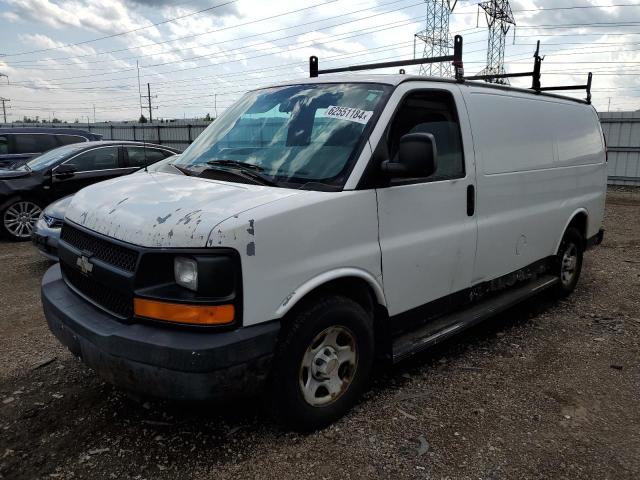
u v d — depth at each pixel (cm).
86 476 270
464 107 389
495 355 425
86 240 303
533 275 495
